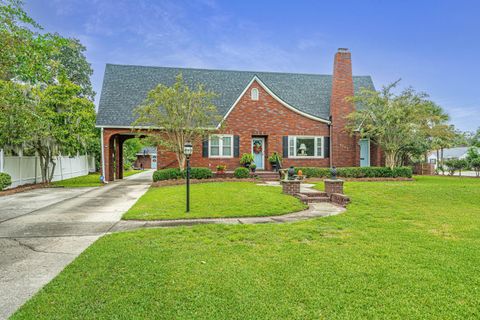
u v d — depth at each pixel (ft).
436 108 74.64
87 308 10.46
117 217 26.61
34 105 42.70
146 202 32.91
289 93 72.18
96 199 37.99
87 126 59.72
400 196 36.14
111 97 64.13
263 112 63.93
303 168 57.67
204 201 32.14
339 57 65.62
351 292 11.64
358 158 64.80
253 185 45.34
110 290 11.77
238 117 63.00
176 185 47.47
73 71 107.04
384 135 57.11
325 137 66.13
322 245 17.62
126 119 60.95
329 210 29.63
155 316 9.97
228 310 10.36
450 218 25.53
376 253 16.07
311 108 69.56
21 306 10.70
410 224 23.26
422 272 13.47
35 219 25.84
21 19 21.93
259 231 20.75
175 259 15.19
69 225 23.56
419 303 10.77
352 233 20.42
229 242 18.26
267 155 64.54
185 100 52.60
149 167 171.42
